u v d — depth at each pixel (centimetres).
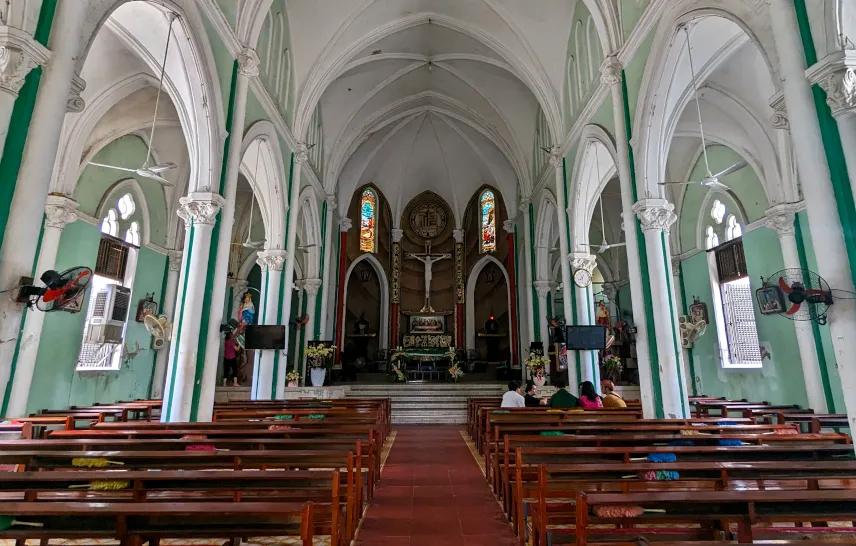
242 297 1989
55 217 1045
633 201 966
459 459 920
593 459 503
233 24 988
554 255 2242
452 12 1543
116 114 1212
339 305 2277
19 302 434
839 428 1018
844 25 488
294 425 691
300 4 1366
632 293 941
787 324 1244
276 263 1320
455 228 2609
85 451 489
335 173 1966
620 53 1037
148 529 311
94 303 1312
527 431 679
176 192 1633
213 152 884
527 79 1560
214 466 475
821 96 501
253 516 317
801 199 1154
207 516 315
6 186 430
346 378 2170
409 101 2067
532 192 1942
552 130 1501
